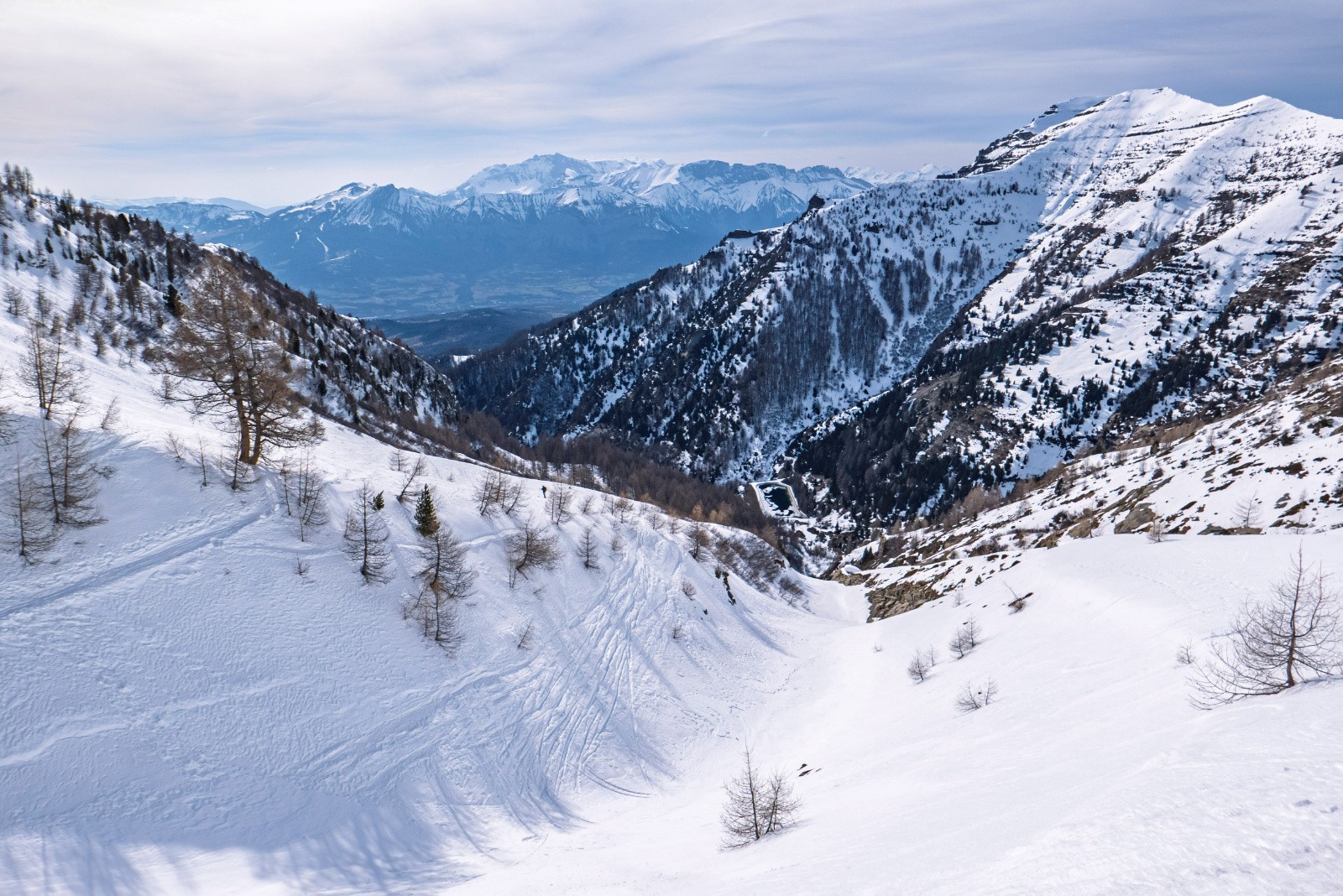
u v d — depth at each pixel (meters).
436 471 96.88
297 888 36.44
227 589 52.03
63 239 133.75
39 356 57.34
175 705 43.41
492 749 53.56
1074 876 14.66
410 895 37.72
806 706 70.56
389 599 60.56
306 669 50.78
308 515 61.41
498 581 72.12
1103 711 33.69
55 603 44.44
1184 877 13.59
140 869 34.31
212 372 61.53
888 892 17.30
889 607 107.31
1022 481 187.25
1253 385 199.50
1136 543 67.69
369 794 45.25
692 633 80.88
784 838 30.38
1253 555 52.59
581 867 34.53
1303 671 26.16
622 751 59.12
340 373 152.25
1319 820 14.43
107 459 55.88
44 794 35.66
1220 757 19.30
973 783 28.48
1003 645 59.53
